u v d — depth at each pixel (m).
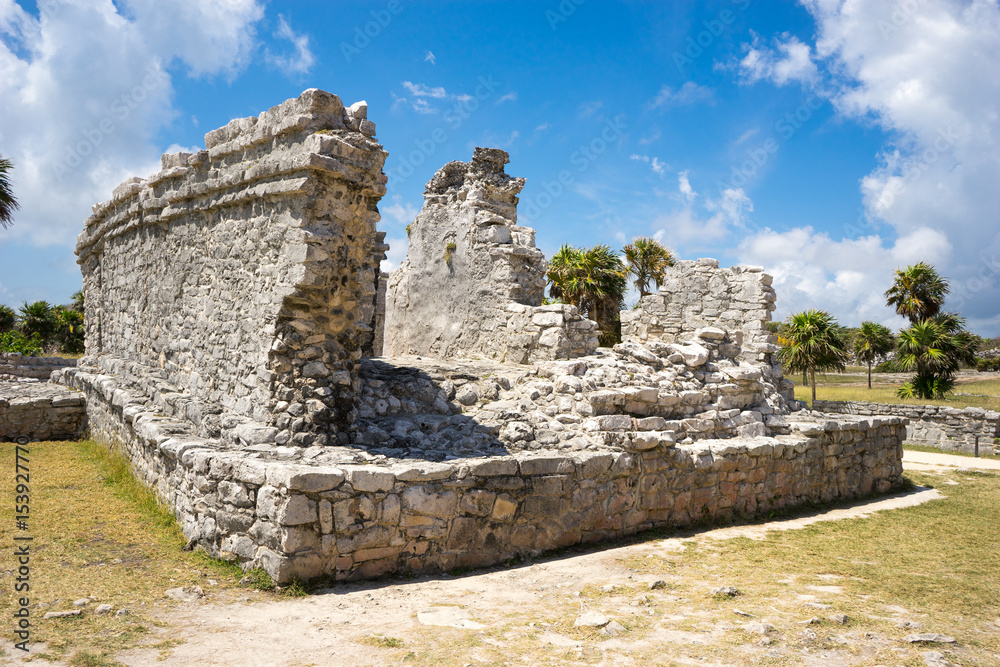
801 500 10.37
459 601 5.55
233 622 4.89
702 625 4.97
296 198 7.77
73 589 5.32
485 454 7.63
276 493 5.75
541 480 7.16
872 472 11.92
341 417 7.94
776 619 5.10
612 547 7.61
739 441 9.67
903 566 6.94
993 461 16.61
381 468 6.21
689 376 10.60
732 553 7.39
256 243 8.44
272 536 5.75
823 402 22.00
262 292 8.20
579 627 4.87
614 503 7.89
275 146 8.32
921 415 19.58
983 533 8.66
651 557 7.14
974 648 4.61
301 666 4.13
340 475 5.87
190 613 5.03
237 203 8.88
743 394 10.94
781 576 6.47
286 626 4.86
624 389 9.27
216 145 9.59
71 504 7.97
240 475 6.16
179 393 9.92
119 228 13.03
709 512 9.02
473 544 6.69
